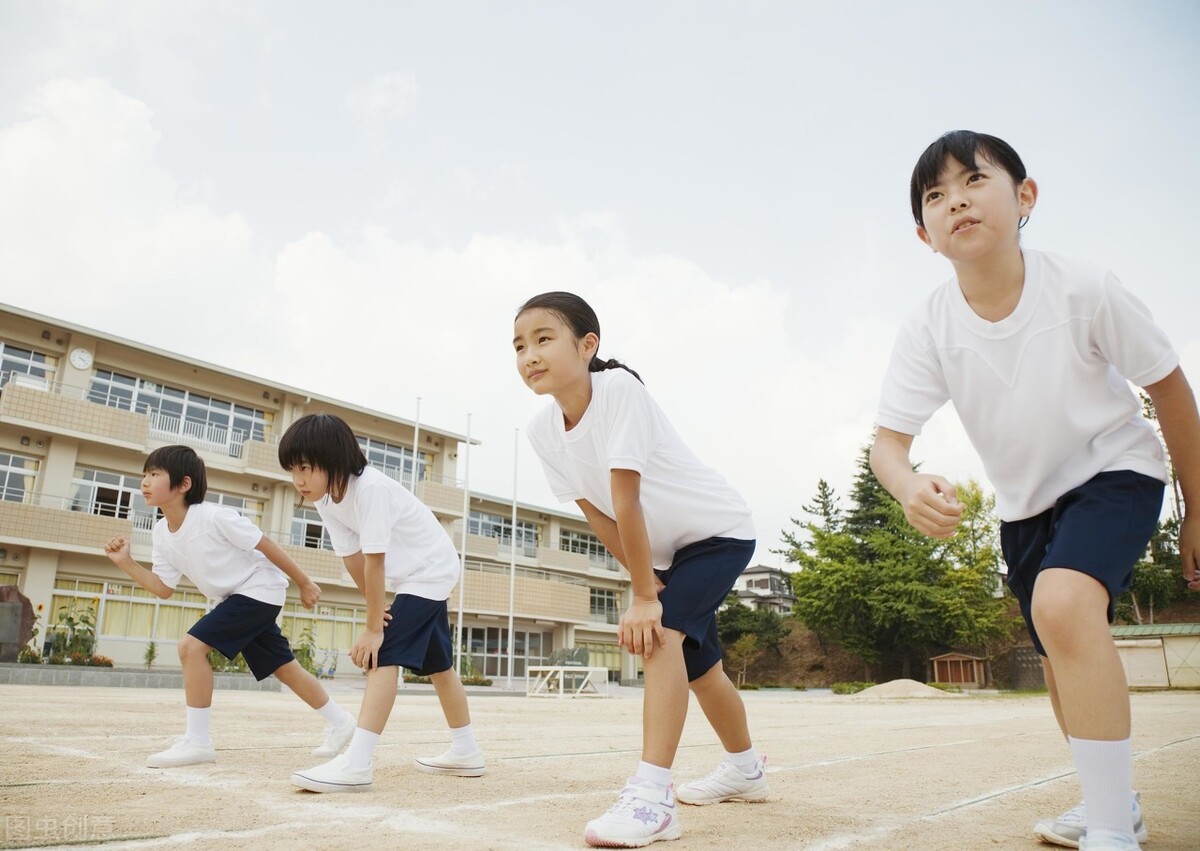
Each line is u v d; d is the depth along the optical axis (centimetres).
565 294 214
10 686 1210
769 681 3797
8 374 2053
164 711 620
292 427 288
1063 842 168
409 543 293
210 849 154
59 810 195
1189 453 171
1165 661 2094
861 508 3409
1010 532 191
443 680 293
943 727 655
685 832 186
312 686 324
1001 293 178
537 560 3269
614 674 3491
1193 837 179
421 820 191
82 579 2038
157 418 2283
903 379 198
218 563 317
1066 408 173
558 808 214
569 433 220
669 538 219
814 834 183
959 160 171
